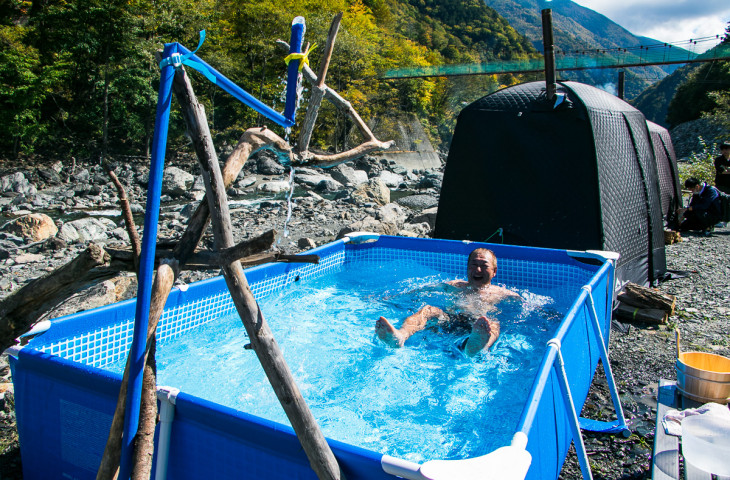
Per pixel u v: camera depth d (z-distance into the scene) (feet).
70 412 7.66
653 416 11.73
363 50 119.55
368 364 11.49
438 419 9.23
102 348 10.49
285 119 6.67
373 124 132.67
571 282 16.74
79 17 90.68
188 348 12.19
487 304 14.75
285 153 7.79
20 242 33.09
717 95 101.04
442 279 18.21
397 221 41.29
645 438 10.89
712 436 7.98
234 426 6.35
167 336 12.46
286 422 8.95
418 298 15.38
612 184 19.62
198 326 13.33
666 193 37.63
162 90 5.56
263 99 107.45
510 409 9.53
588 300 11.80
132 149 97.14
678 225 35.42
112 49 94.58
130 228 6.28
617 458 10.28
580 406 11.03
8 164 83.71
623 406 12.21
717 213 33.83
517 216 20.56
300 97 6.82
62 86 100.94
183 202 58.39
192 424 6.73
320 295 16.47
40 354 7.97
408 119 144.97
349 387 10.43
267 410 9.40
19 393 8.27
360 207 51.80
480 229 21.48
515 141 20.72
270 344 5.71
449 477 5.15
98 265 6.15
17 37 91.61
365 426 8.98
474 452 8.18
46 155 90.53
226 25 109.70
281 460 6.12
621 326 17.15
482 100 22.00
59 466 7.90
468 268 15.71
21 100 85.05
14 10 105.81
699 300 20.01
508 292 15.75
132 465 5.76
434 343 12.61
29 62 86.69
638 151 21.61
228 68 102.32
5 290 22.62
